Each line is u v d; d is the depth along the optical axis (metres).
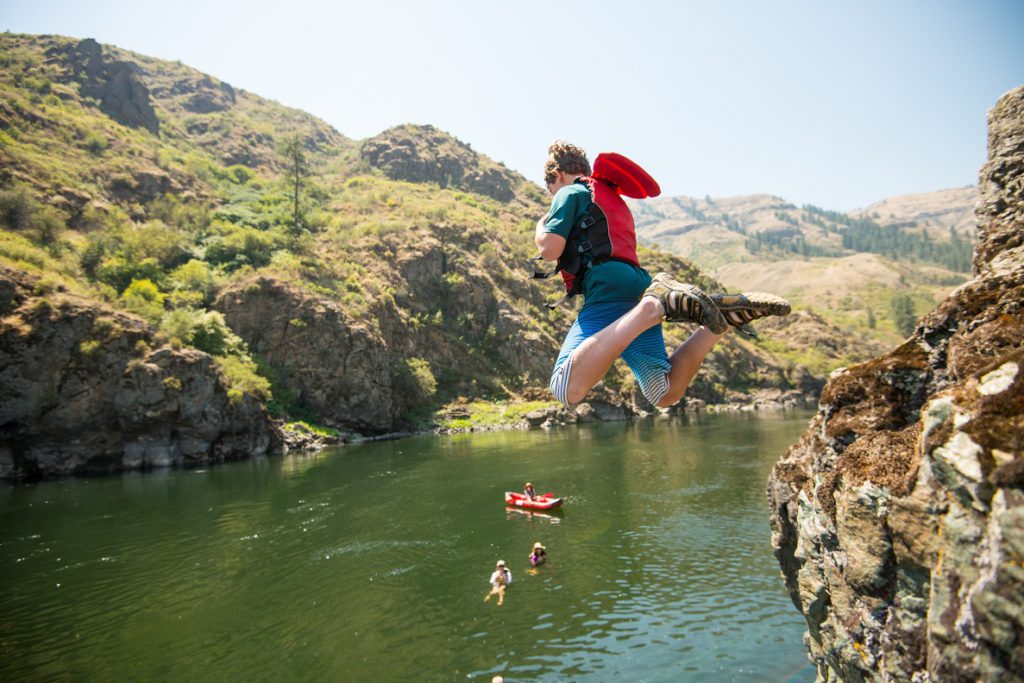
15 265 47.59
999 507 2.27
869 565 4.86
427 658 14.26
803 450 8.52
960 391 3.00
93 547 23.67
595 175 2.89
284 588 18.92
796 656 13.58
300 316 65.00
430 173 157.25
